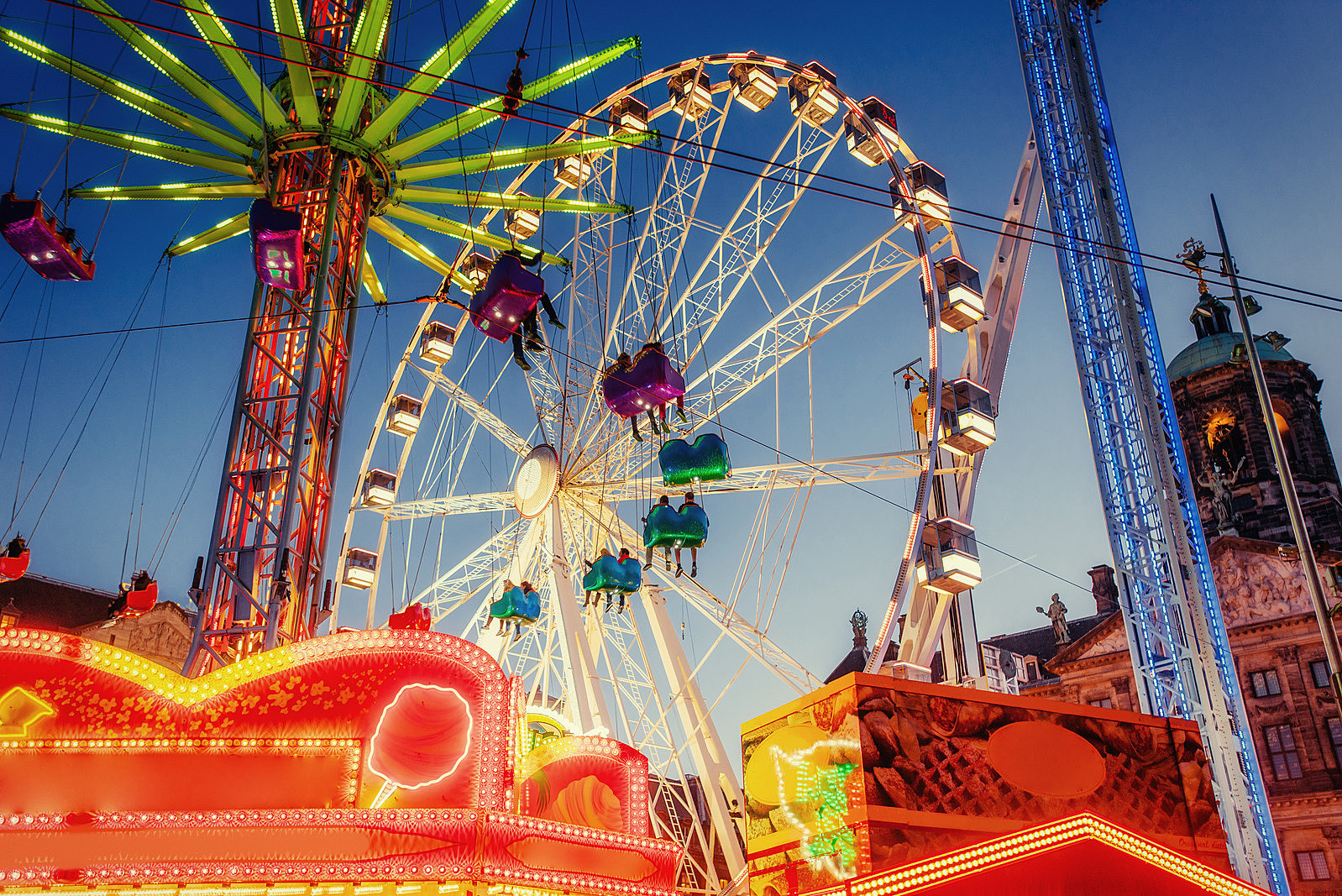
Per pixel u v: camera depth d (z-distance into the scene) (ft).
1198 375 227.81
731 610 112.27
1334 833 152.35
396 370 133.28
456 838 41.93
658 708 115.96
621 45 84.89
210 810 41.96
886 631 102.17
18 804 41.09
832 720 46.06
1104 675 180.75
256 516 72.79
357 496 129.59
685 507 93.61
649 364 83.61
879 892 37.14
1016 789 45.73
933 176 122.72
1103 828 40.57
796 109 127.54
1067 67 92.48
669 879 49.14
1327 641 72.90
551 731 70.08
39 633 43.32
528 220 129.90
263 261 72.64
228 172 86.63
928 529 109.29
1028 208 125.39
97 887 39.88
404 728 44.45
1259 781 69.46
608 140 87.15
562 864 45.34
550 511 119.96
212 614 69.77
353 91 81.92
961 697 46.85
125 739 42.63
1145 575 77.00
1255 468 216.13
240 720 43.73
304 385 74.38
